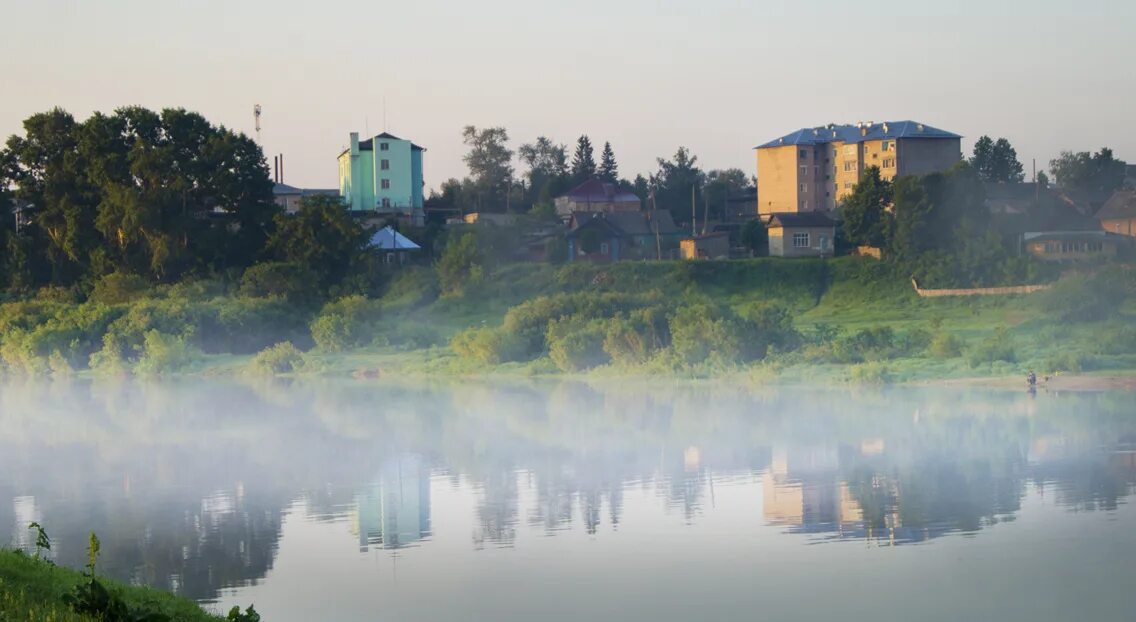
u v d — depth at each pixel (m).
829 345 77.88
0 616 20.28
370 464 47.03
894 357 76.06
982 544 32.81
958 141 156.00
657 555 32.66
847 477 41.81
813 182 159.62
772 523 35.75
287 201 154.88
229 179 119.81
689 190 175.75
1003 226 118.88
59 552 34.03
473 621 27.66
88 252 116.25
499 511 38.31
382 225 134.75
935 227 112.06
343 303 101.44
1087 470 41.62
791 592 29.19
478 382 78.12
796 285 111.69
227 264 118.38
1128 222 129.38
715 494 39.81
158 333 91.44
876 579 30.00
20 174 122.88
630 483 42.00
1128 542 32.50
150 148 117.44
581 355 80.88
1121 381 63.75
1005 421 52.75
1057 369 68.19
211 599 29.56
